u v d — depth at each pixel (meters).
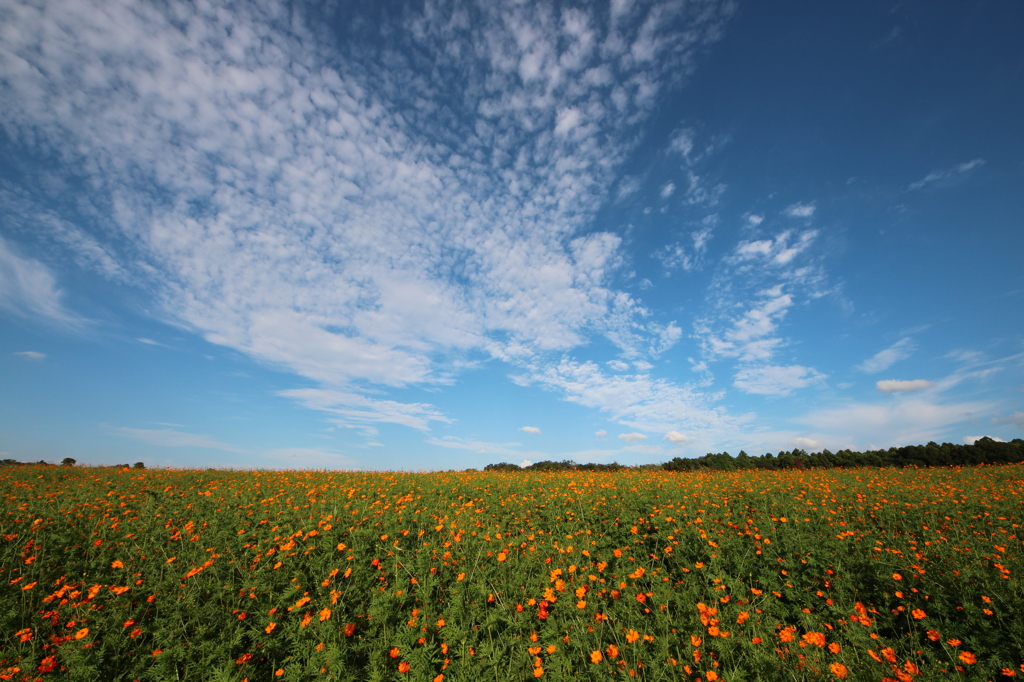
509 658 4.21
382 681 4.00
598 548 7.34
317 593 5.55
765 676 3.67
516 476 16.53
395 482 13.45
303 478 15.00
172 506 9.71
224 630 4.80
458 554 6.61
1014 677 3.86
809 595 5.36
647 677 3.81
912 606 5.14
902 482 14.12
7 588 5.91
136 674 4.19
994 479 14.91
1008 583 4.97
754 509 9.38
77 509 9.09
